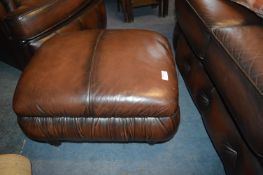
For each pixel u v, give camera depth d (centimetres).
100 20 164
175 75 99
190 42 117
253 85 73
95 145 116
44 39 131
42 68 98
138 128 94
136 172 106
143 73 93
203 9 102
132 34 112
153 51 103
